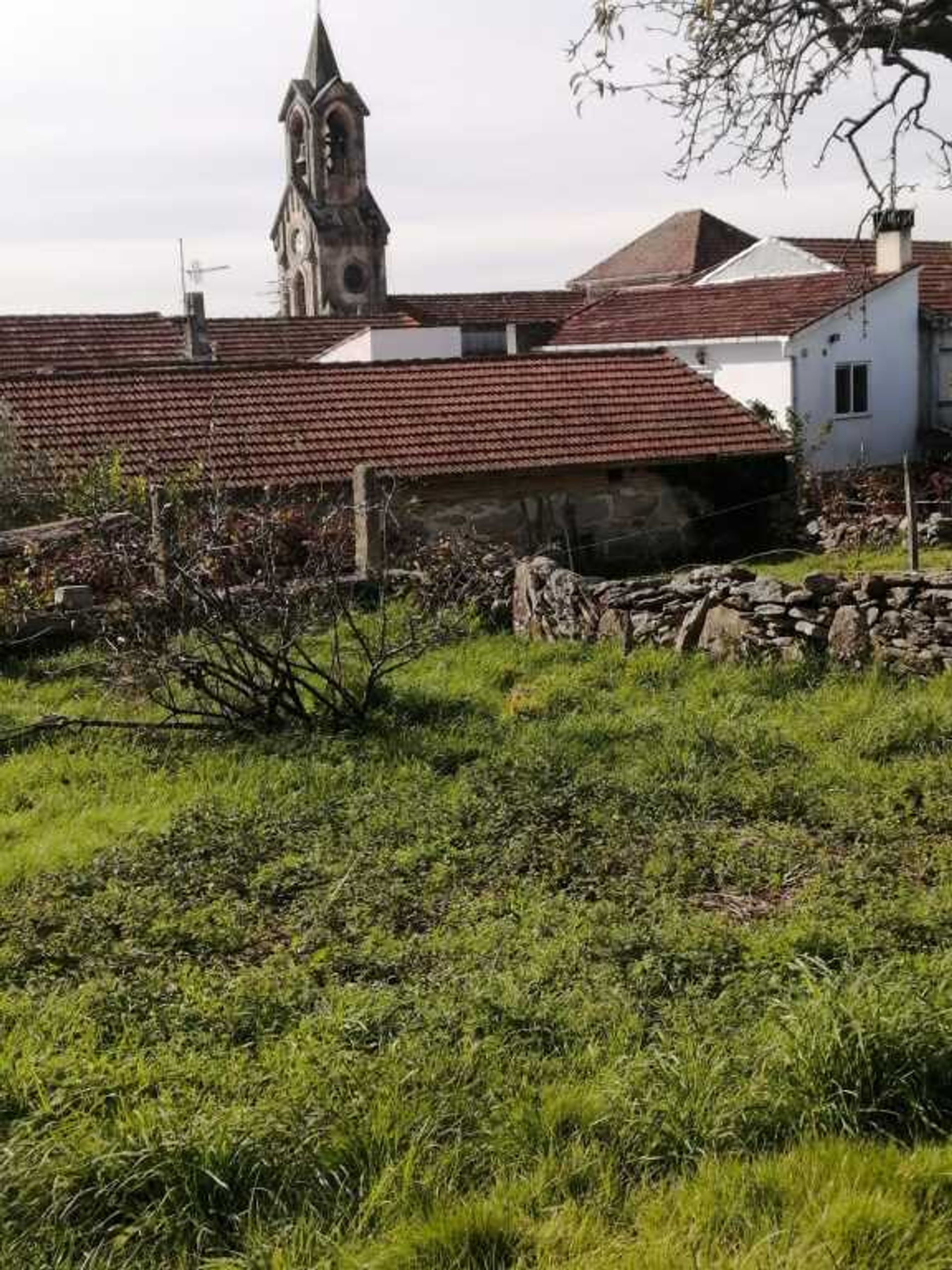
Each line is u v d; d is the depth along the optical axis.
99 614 14.48
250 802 9.34
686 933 6.84
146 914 7.42
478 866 8.14
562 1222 4.54
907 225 32.34
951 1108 5.18
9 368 32.19
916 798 9.09
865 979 5.73
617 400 25.36
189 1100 5.22
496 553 16.72
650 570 23.81
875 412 32.53
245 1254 4.43
